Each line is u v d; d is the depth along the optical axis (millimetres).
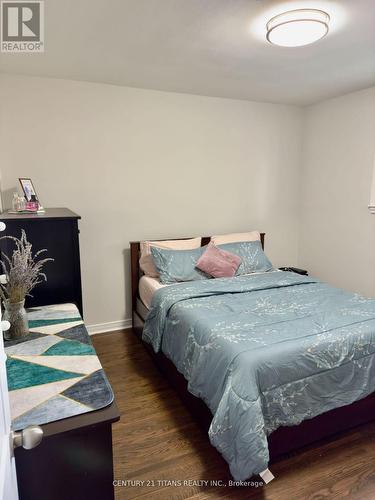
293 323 2074
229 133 3762
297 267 4375
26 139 2920
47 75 2848
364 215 3510
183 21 1875
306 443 1843
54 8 1729
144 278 3244
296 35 1902
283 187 4199
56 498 1038
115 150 3258
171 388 2512
